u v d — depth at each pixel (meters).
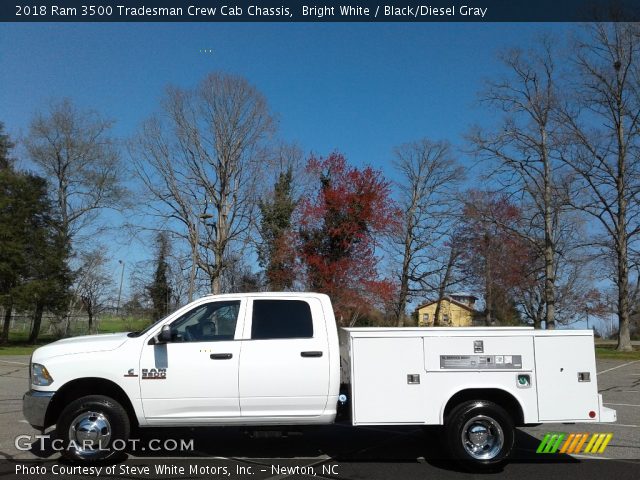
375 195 30.83
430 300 48.31
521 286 39.41
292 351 6.68
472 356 6.72
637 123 33.06
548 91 34.06
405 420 6.60
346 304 29.42
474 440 6.62
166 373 6.54
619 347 34.16
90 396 6.60
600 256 34.22
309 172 32.09
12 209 36.09
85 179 45.03
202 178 40.00
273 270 32.59
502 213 36.81
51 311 40.28
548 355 6.76
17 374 17.44
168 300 41.81
